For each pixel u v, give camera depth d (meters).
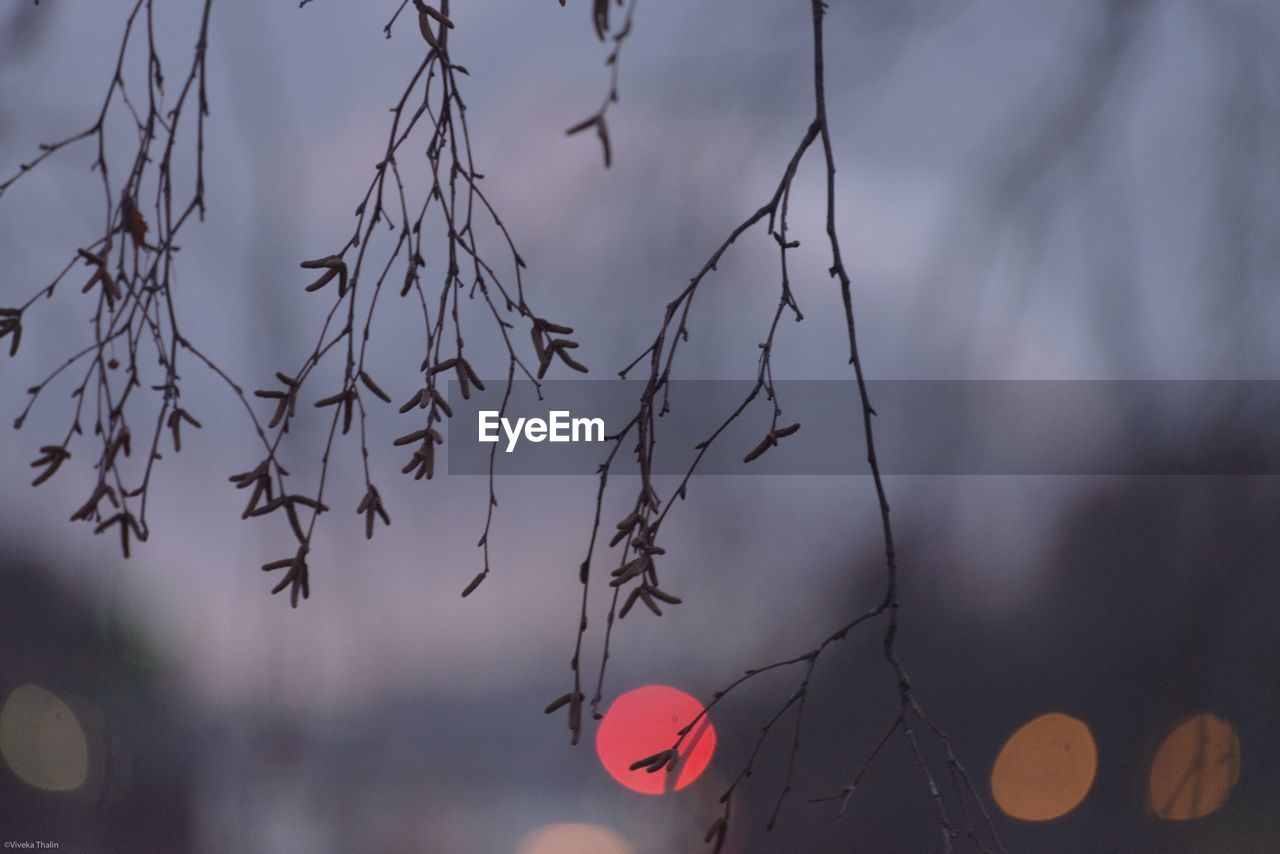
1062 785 6.26
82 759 7.17
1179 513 5.88
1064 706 6.58
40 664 7.10
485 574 1.97
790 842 6.38
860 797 6.67
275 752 6.29
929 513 6.47
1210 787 5.23
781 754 6.45
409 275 1.87
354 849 6.42
